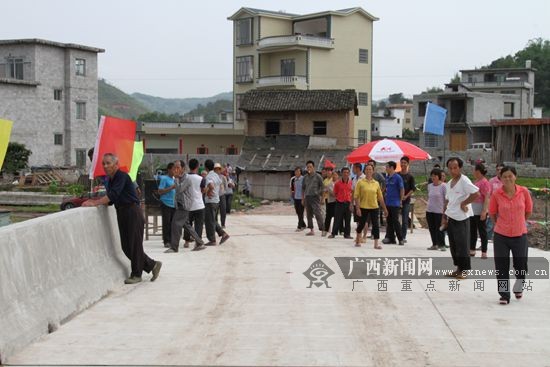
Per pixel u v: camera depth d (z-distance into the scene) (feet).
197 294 31.55
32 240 24.79
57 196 117.29
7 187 138.41
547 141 164.14
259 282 34.71
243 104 167.73
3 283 22.13
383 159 62.39
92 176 37.01
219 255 45.37
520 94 251.60
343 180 56.54
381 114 342.44
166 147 223.30
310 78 206.39
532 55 356.18
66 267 27.99
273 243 53.16
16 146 157.17
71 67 179.01
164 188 49.73
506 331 24.98
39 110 172.55
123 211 33.88
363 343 23.26
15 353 21.59
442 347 22.84
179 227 46.98
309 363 21.02
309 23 219.82
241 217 89.45
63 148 179.73
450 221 35.60
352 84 214.69
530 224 71.77
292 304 29.40
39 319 23.95
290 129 165.68
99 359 21.33
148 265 34.88
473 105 222.28
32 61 170.71
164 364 20.90
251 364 20.92
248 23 215.92
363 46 216.74
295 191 64.90
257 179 138.82
